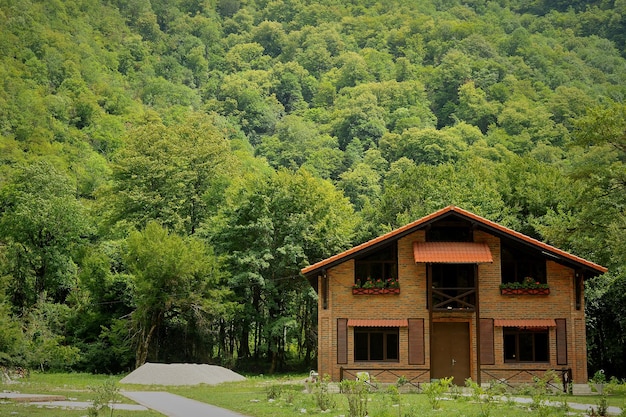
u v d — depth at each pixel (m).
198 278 61.62
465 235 44.69
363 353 44.31
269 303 64.25
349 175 125.38
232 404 32.28
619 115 45.44
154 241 60.91
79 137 121.88
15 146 105.19
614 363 52.75
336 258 44.22
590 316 52.22
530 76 196.38
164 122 152.50
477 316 42.47
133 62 194.62
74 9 192.75
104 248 71.06
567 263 43.66
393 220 69.75
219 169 81.81
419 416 26.61
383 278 44.78
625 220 45.09
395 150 144.38
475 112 173.62
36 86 135.38
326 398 29.80
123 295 65.75
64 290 71.56
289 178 67.00
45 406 29.23
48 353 57.25
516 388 42.09
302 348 69.31
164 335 66.06
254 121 185.12
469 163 78.94
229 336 68.06
